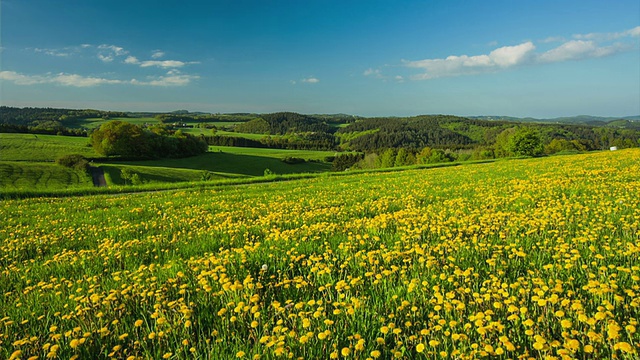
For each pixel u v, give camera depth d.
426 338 3.78
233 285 4.88
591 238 6.50
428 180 24.19
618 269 4.87
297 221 11.03
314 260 6.07
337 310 4.06
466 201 12.89
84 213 15.93
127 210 16.17
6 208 18.56
